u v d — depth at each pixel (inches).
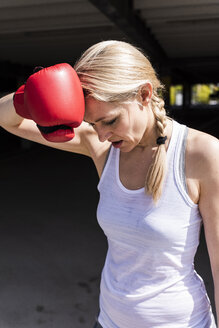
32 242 142.5
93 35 306.3
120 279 43.2
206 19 262.8
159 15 242.7
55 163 329.4
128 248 41.5
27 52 406.3
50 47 370.3
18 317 93.9
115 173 42.9
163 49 407.8
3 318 93.3
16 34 304.3
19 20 259.9
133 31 239.6
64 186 238.8
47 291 106.1
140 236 39.8
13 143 461.7
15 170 296.7
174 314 40.8
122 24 218.2
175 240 39.1
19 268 120.3
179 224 39.0
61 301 101.1
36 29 274.8
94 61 35.8
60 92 34.6
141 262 40.9
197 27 282.2
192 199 38.9
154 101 39.5
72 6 225.6
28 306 98.7
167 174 38.7
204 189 38.1
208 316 43.7
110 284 44.5
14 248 136.7
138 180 40.9
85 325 90.8
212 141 38.0
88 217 173.3
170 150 39.0
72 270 119.0
